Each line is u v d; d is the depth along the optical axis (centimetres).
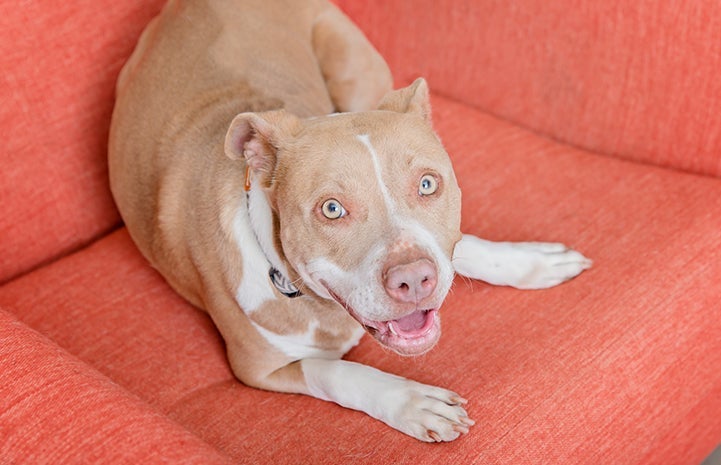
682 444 235
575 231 255
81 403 171
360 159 188
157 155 252
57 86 273
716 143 266
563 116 299
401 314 182
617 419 209
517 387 207
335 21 303
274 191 203
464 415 198
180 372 232
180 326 246
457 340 225
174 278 249
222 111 249
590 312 226
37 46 267
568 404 205
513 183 277
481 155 289
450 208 197
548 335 221
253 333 224
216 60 265
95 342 240
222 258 223
